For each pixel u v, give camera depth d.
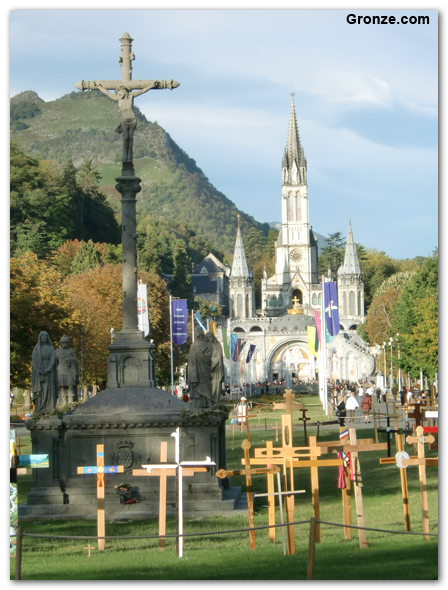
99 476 20.84
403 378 111.38
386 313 148.62
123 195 30.45
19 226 140.62
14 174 153.50
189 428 27.61
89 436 27.77
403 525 22.03
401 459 19.75
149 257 170.50
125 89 30.61
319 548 19.58
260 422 70.69
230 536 22.55
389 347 121.62
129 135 30.55
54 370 28.36
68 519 26.30
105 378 85.69
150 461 27.59
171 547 21.23
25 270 73.06
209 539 22.20
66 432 27.78
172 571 17.86
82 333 74.50
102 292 95.94
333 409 73.19
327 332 76.06
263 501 28.44
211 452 27.50
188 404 29.67
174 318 75.12
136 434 27.72
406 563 17.48
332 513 24.95
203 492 26.95
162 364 102.69
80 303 82.94
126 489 26.81
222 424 28.77
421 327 72.38
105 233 190.50
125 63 30.89
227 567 18.03
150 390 29.03
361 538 19.36
